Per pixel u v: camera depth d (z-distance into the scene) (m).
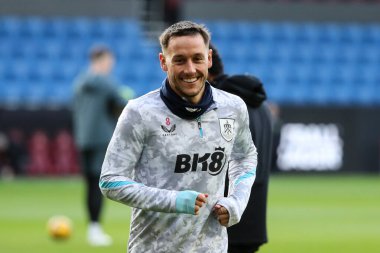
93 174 25.58
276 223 32.00
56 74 65.25
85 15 66.88
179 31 10.80
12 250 23.84
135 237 11.31
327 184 52.38
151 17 67.44
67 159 57.94
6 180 54.34
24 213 35.03
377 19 68.75
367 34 69.19
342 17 68.62
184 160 11.02
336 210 37.34
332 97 67.75
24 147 57.06
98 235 25.39
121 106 25.81
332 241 26.62
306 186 50.75
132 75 65.94
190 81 10.81
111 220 32.69
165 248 11.09
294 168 59.38
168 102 10.96
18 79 64.62
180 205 10.62
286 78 67.56
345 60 68.69
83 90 25.81
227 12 67.81
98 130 25.56
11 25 66.88
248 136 11.90
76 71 65.75
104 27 67.56
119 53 66.69
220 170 11.27
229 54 67.69
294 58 68.25
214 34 67.69
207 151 11.11
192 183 11.06
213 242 11.23
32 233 28.22
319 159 59.56
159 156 11.00
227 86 14.12
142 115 10.95
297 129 59.38
